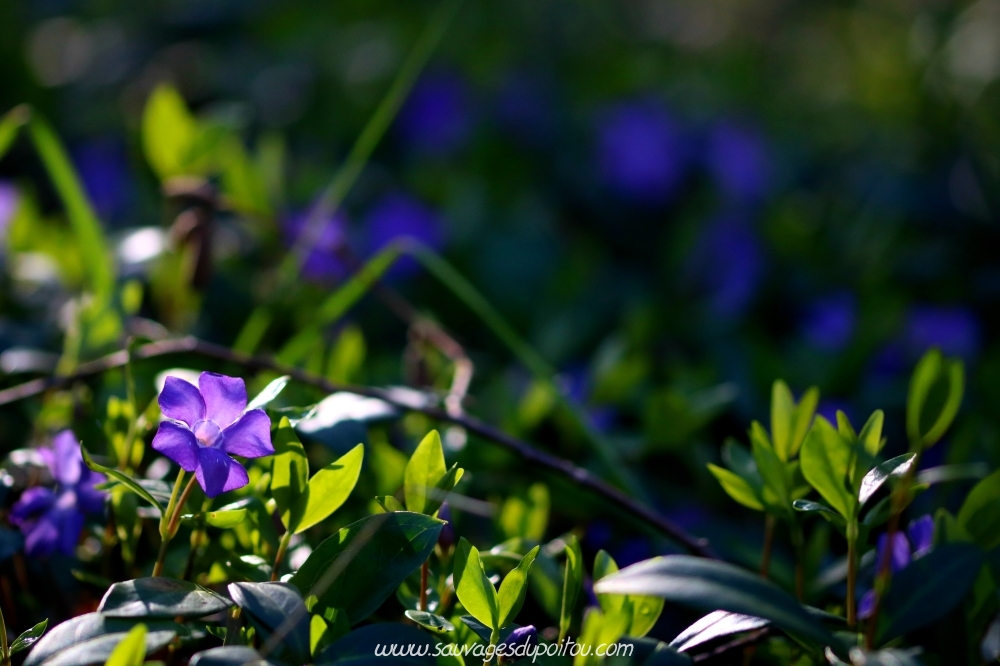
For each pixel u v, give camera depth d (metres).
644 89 2.27
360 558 0.84
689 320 1.47
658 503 1.04
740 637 0.89
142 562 0.91
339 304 1.06
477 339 1.50
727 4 3.65
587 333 1.47
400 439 1.02
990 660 0.86
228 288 1.37
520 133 2.02
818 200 1.96
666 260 1.70
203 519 0.85
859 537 0.86
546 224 1.68
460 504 0.96
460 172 1.89
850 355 1.23
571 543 0.86
